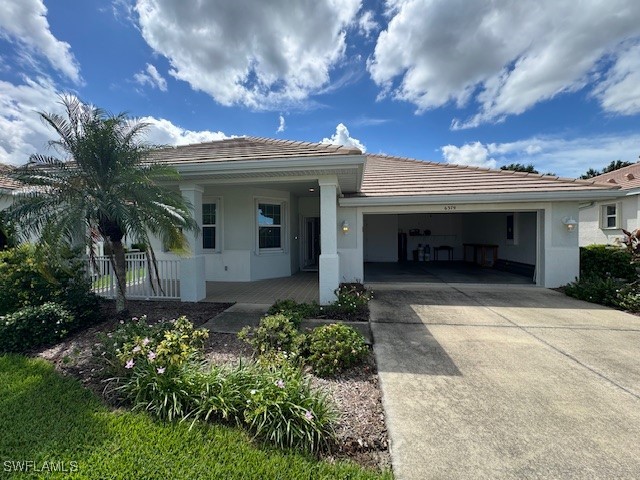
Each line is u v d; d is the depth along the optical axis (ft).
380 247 66.49
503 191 33.63
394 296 30.66
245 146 33.17
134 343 14.16
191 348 14.26
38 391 12.50
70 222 18.52
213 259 40.93
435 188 36.45
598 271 35.01
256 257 40.91
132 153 21.44
